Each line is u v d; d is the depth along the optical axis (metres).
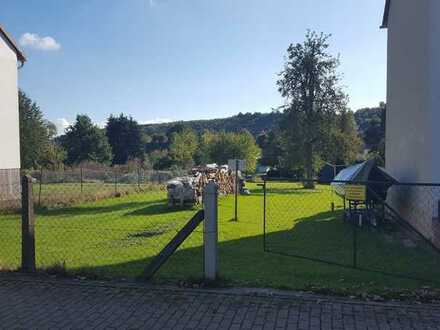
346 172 14.05
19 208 16.61
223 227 12.09
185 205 17.81
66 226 12.42
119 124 84.25
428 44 9.21
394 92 12.84
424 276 6.47
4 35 19.81
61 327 4.29
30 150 63.91
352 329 4.17
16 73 20.55
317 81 38.19
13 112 20.36
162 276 6.13
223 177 25.95
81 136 77.00
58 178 29.80
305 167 39.25
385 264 7.36
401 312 4.57
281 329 4.19
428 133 9.30
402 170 11.78
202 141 69.19
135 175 32.44
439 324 4.27
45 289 5.41
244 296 5.08
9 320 4.47
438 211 8.92
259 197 25.05
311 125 37.91
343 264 7.32
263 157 71.38
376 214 12.05
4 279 5.80
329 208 18.14
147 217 14.52
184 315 4.56
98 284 5.56
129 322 4.40
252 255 8.12
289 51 39.22
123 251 8.59
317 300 4.93
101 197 22.12
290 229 11.67
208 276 5.61
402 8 11.69
